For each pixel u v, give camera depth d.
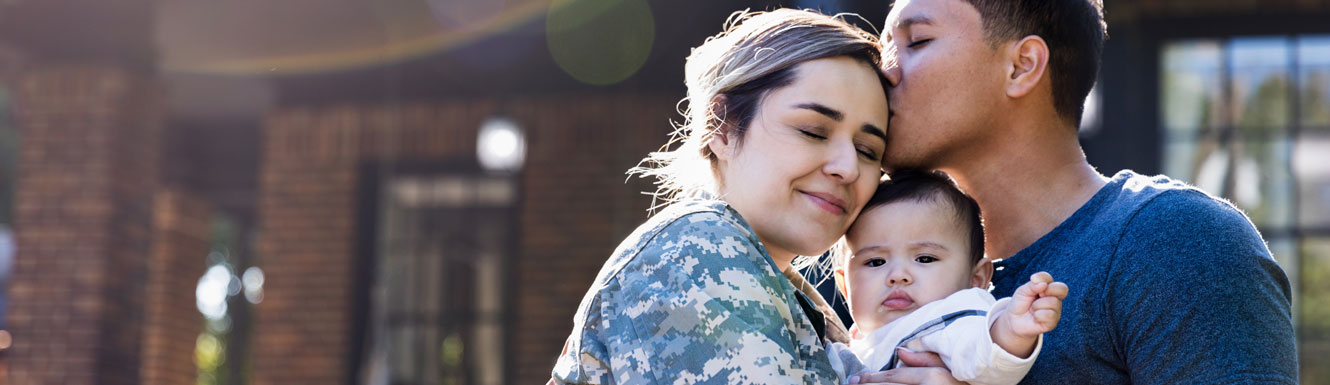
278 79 7.13
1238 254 1.66
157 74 6.23
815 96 1.77
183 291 8.74
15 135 14.91
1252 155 5.55
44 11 5.88
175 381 8.60
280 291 7.15
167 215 8.58
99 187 5.91
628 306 1.63
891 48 2.01
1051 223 1.97
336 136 7.28
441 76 7.16
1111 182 1.91
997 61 1.95
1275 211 5.54
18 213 5.95
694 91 1.91
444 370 7.24
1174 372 1.64
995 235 2.05
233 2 5.55
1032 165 1.98
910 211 1.97
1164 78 5.62
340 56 6.51
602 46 6.57
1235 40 5.58
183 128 8.31
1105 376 1.74
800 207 1.80
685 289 1.59
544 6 6.00
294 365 7.05
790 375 1.57
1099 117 5.64
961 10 1.96
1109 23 5.62
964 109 1.95
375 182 7.28
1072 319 1.76
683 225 1.66
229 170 8.70
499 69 7.05
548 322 6.83
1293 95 5.52
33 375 5.78
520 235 6.95
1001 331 1.69
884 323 1.98
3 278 7.53
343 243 7.15
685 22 6.20
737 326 1.56
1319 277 5.48
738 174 1.82
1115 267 1.73
